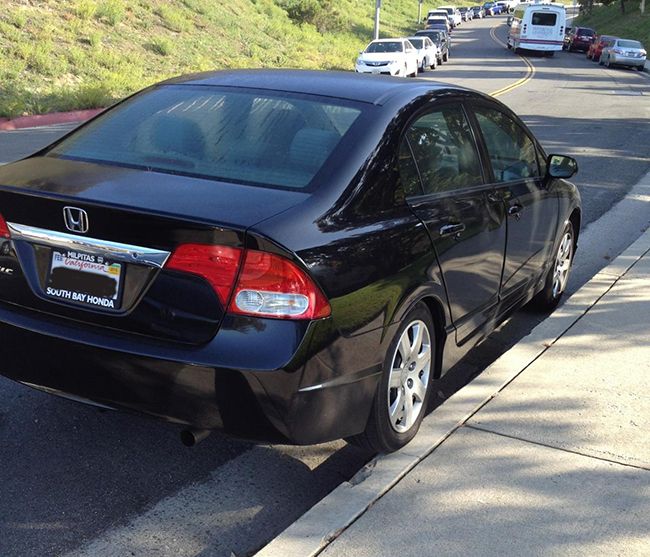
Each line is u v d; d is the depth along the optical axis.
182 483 3.59
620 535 3.13
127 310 3.15
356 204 3.39
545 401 4.25
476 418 4.04
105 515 3.33
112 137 3.87
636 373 4.63
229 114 3.85
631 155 13.77
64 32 23.97
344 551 3.00
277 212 3.13
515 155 5.02
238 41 33.09
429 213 3.78
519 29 48.97
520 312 6.03
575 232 6.23
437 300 3.84
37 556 3.04
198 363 2.98
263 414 3.04
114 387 3.16
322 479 3.70
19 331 3.30
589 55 47.66
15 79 19.44
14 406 4.18
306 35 41.97
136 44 26.59
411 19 82.94
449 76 32.53
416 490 3.40
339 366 3.18
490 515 3.24
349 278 3.18
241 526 3.31
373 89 4.05
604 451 3.76
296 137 3.63
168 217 3.01
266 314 3.00
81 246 3.20
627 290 6.06
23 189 3.29
